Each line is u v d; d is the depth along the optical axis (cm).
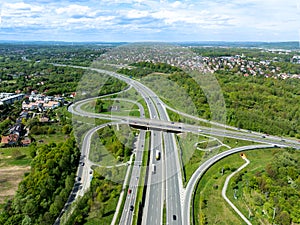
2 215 6669
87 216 6488
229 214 7144
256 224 6806
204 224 6631
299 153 10362
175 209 6938
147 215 6656
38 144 11394
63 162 8131
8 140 11700
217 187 8219
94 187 7312
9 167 9700
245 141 11238
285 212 6900
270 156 10412
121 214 6519
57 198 6856
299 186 8050
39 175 7794
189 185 7912
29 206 6594
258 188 8269
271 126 12656
